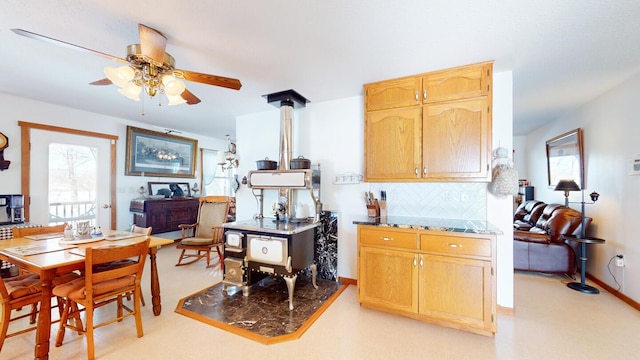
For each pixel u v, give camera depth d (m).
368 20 1.71
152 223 4.33
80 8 1.60
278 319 2.31
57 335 1.93
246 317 2.34
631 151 2.62
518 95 3.15
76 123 3.85
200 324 2.23
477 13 1.64
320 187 3.33
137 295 2.03
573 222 3.29
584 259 2.97
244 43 2.01
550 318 2.34
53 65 2.41
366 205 2.94
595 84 2.81
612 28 1.78
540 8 1.58
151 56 1.73
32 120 3.43
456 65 2.36
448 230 2.14
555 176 4.34
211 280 3.24
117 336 2.04
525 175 5.66
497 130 2.49
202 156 5.84
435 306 2.18
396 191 2.98
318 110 3.41
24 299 1.83
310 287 3.03
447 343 1.98
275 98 3.14
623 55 2.16
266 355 1.84
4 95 3.21
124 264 2.37
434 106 2.47
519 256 3.46
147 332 2.11
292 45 2.03
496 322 2.01
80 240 2.20
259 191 3.82
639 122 2.52
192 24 1.76
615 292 2.80
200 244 3.72
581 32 1.83
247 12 1.64
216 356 1.83
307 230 2.89
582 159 3.52
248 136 4.00
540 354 1.85
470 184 2.65
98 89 3.02
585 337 2.05
